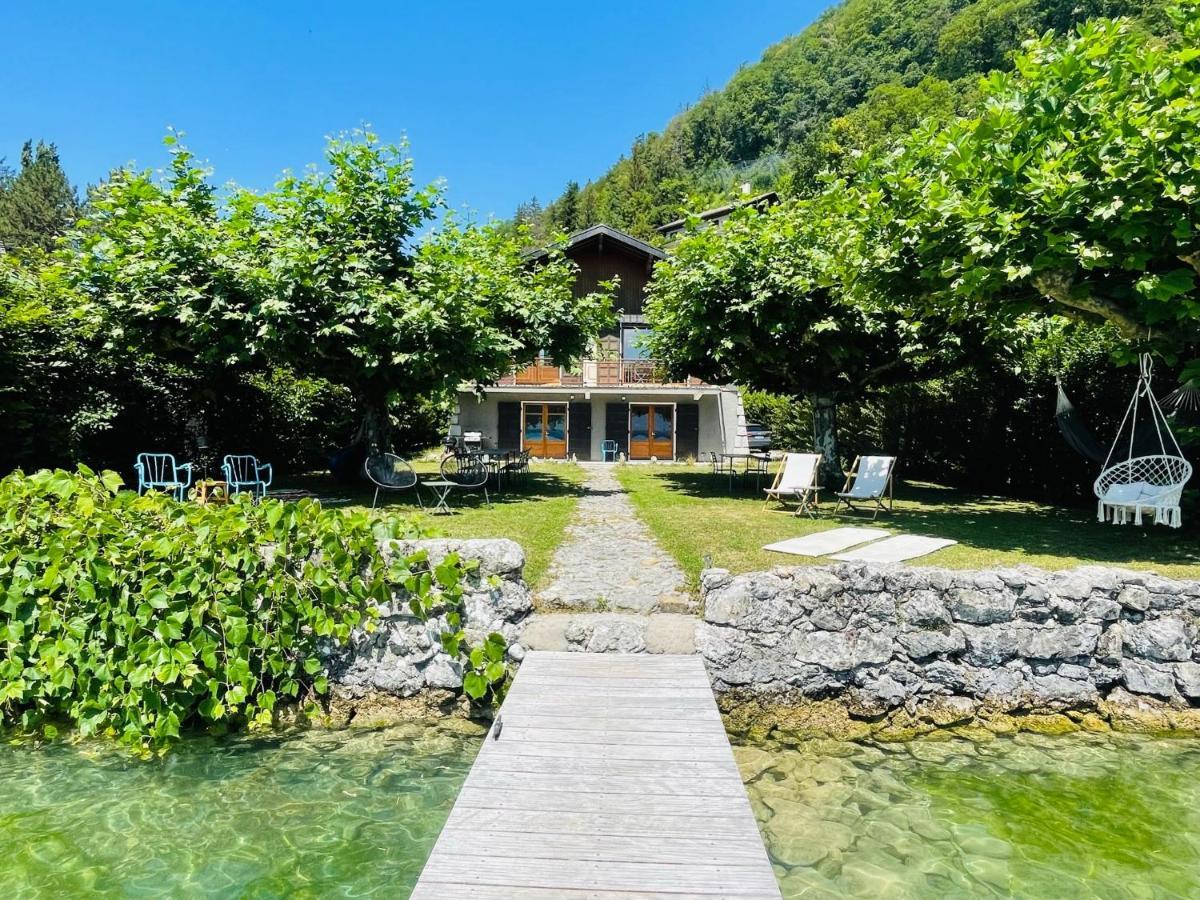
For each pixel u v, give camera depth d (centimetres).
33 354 991
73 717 479
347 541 512
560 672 460
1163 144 595
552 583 592
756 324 1173
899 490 1386
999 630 522
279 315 984
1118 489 921
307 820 368
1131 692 518
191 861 330
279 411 1612
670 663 478
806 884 313
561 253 1502
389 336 1051
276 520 503
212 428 1420
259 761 440
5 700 482
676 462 2395
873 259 834
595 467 2064
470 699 509
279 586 500
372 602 518
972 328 1170
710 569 538
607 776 326
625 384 2406
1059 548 716
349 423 1814
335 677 514
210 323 995
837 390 1388
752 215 1225
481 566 527
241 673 483
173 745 464
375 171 1209
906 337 1198
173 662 468
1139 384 895
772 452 2325
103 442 1165
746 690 502
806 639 511
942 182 734
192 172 1140
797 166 5403
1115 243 652
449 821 289
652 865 259
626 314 2494
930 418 1538
